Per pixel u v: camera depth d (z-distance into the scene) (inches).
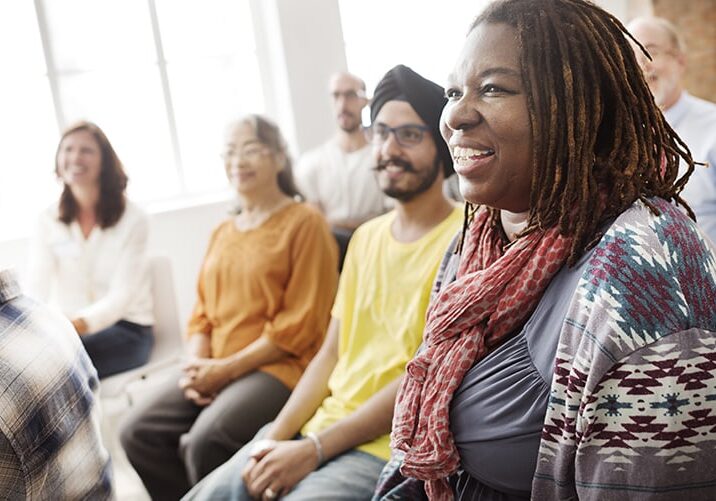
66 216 109.5
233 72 155.2
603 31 32.5
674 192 34.4
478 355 36.0
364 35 158.6
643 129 33.2
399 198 61.5
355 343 63.6
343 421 58.4
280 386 80.0
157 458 83.4
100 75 145.5
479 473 35.8
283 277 85.4
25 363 37.8
